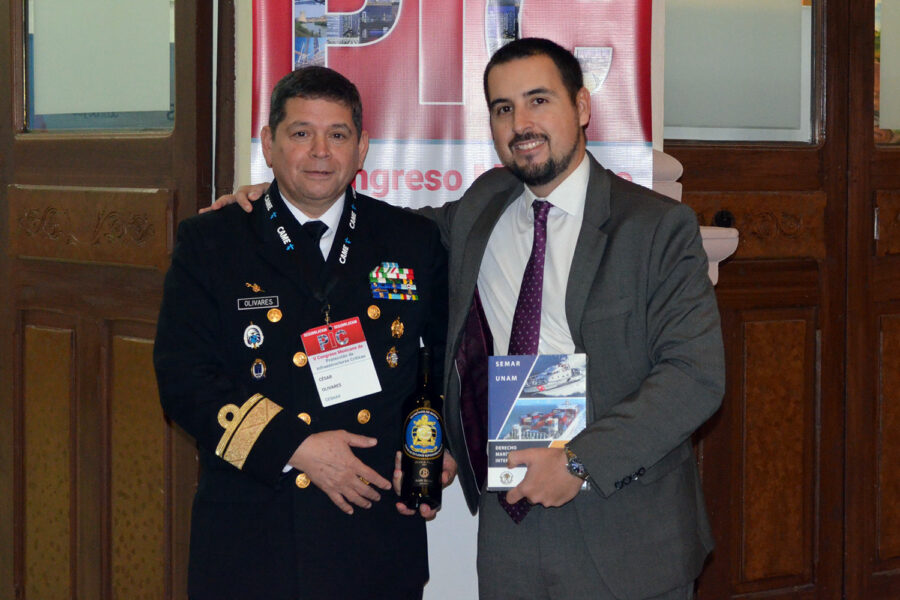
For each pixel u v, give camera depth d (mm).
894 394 3404
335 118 1741
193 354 1743
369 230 1879
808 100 3295
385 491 1805
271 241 1799
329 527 1746
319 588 1724
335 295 1792
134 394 2738
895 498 3420
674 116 3143
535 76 1714
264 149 1872
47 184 2963
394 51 2330
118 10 2805
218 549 1731
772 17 3221
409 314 1853
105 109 2883
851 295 3328
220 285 1777
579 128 1779
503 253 1840
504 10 2340
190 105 2527
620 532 1692
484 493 1839
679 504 1741
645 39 2365
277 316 1767
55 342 2955
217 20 2514
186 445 2615
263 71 2309
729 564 3207
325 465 1671
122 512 2795
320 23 2312
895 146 3383
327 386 1762
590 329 1690
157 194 2613
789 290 3254
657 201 1737
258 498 1733
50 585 3020
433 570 2508
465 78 2346
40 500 3039
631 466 1580
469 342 1833
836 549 3346
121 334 2781
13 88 3051
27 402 3062
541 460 1606
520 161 1733
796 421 3281
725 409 3176
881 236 3350
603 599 1698
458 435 1872
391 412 1818
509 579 1767
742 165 3186
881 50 3336
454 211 2023
